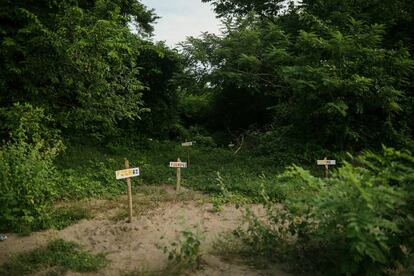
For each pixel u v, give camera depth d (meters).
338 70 10.64
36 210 6.43
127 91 12.00
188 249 4.87
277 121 13.64
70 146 11.84
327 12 12.94
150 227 6.32
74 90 10.89
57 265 4.97
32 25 9.14
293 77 11.11
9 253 5.33
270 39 13.21
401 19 12.80
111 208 7.38
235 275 4.71
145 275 4.66
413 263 4.25
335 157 10.65
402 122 11.54
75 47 9.22
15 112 8.69
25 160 6.59
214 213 7.17
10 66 9.30
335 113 10.62
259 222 5.56
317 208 4.34
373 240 3.82
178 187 8.80
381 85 10.67
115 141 13.84
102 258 5.20
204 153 14.29
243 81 13.69
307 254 4.96
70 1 10.13
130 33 12.57
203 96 19.89
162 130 16.42
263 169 10.48
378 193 3.95
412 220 4.01
